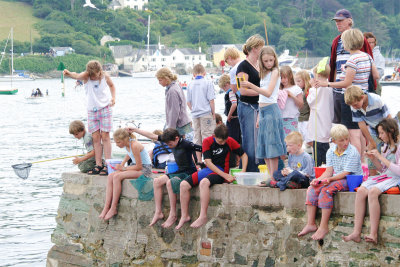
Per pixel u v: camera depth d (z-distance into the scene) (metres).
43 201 17.64
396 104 37.34
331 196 7.52
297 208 7.93
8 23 185.00
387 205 7.10
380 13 183.62
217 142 8.71
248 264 8.36
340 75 9.30
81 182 10.34
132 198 9.55
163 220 9.22
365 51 9.25
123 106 60.09
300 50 181.75
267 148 8.73
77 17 196.88
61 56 166.00
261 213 8.25
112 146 11.19
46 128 40.12
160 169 10.84
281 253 8.06
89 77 10.60
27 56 164.62
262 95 8.79
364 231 7.29
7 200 17.78
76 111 55.28
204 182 8.64
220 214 8.62
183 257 9.02
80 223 10.35
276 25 191.50
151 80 152.75
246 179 8.65
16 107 60.66
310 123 10.04
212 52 187.62
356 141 9.26
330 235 7.58
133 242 9.53
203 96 11.70
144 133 9.65
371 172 7.89
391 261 7.10
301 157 8.47
